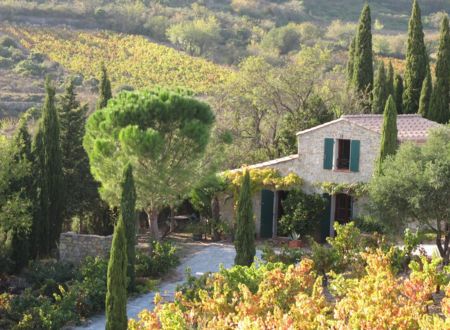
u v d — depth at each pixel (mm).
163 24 91688
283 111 48656
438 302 22359
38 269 30516
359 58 47250
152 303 26688
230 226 37125
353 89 47219
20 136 34531
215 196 36938
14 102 62719
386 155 31000
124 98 32250
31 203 32594
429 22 113438
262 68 49031
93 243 33094
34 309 24578
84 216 39000
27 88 66625
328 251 25953
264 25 106562
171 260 30797
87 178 37344
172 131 30828
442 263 27359
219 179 35688
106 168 30469
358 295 18375
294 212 35406
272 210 36594
